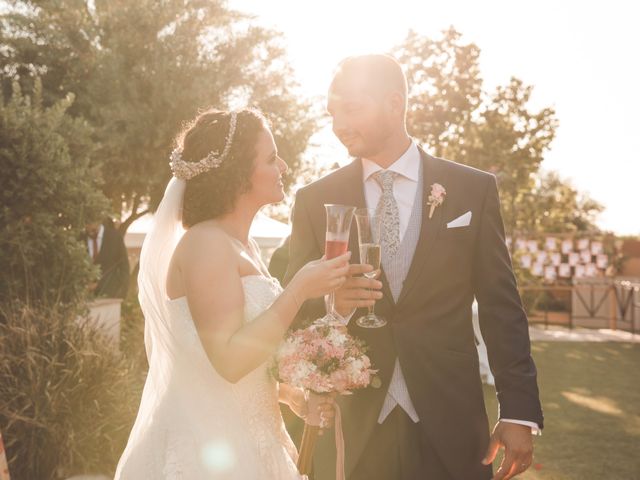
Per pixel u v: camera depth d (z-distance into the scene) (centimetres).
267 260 1045
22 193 541
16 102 569
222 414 199
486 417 235
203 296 189
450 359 230
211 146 204
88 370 436
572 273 1516
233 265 195
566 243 1494
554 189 2125
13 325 464
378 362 233
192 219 208
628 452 525
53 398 417
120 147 1059
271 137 214
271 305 193
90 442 425
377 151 241
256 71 1212
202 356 198
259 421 204
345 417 235
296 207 262
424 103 1589
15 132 547
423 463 229
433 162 247
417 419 230
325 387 198
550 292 1803
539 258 1498
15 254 529
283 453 210
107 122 1047
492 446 226
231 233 208
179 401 201
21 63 1115
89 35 1152
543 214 1766
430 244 235
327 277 193
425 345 229
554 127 1560
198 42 1152
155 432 202
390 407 232
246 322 197
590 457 512
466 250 236
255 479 198
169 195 212
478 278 238
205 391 200
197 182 205
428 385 228
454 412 227
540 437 570
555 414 652
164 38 1115
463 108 1580
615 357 1037
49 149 564
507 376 226
